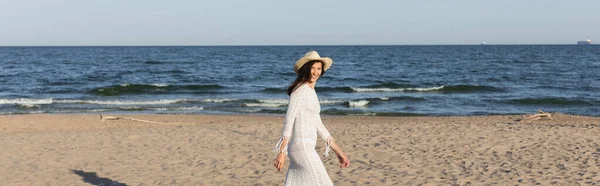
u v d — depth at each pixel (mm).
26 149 10461
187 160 9148
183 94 29094
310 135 4668
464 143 10492
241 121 17234
